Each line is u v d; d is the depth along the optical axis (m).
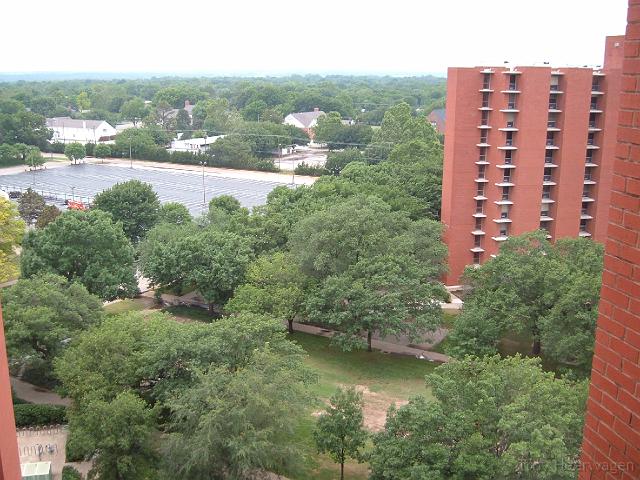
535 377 33.94
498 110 70.06
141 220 88.25
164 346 40.94
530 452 27.52
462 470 29.59
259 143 167.75
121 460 36.62
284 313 57.50
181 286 69.25
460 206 72.81
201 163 163.38
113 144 176.50
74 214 65.88
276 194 83.94
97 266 63.59
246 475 34.22
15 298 48.47
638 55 7.98
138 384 43.44
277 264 61.66
